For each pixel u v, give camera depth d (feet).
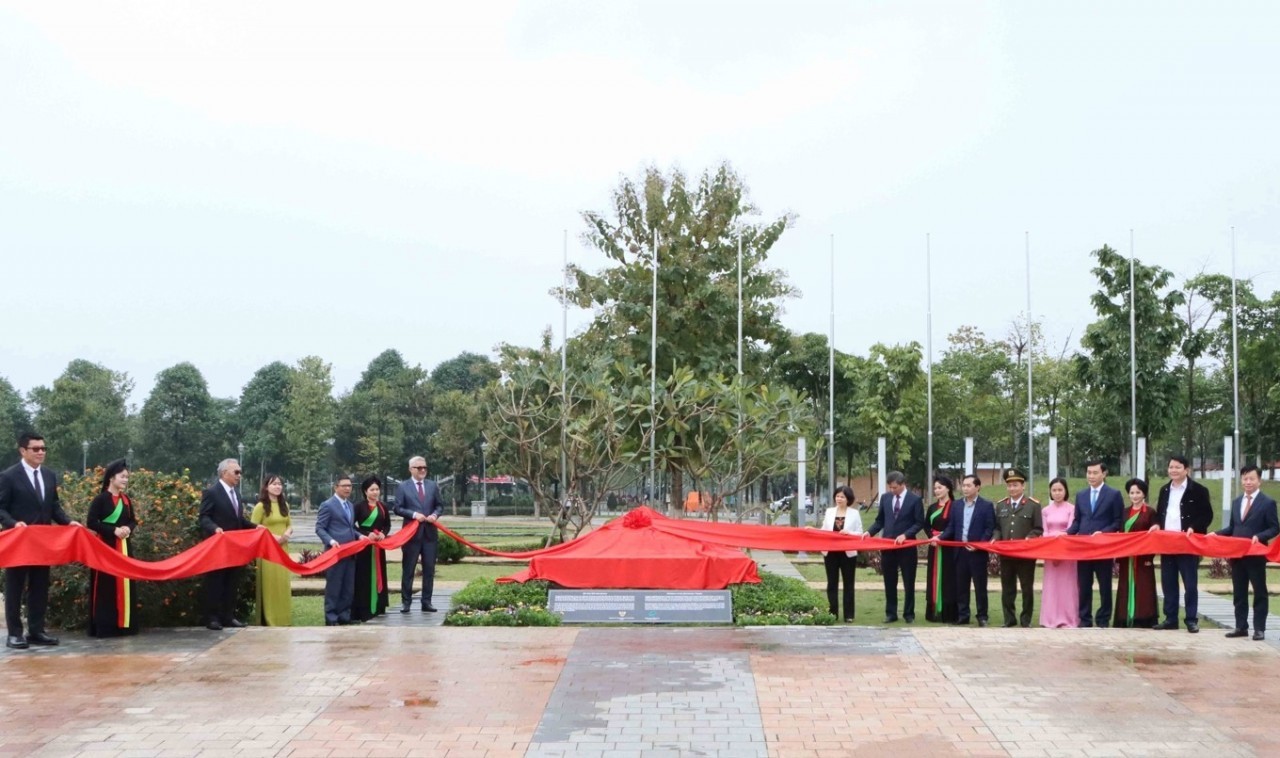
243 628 38.65
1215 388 143.43
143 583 38.65
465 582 61.87
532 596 43.24
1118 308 100.32
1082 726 25.31
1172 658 33.09
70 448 221.46
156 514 39.75
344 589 42.70
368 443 221.46
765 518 108.06
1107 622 41.55
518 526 157.79
